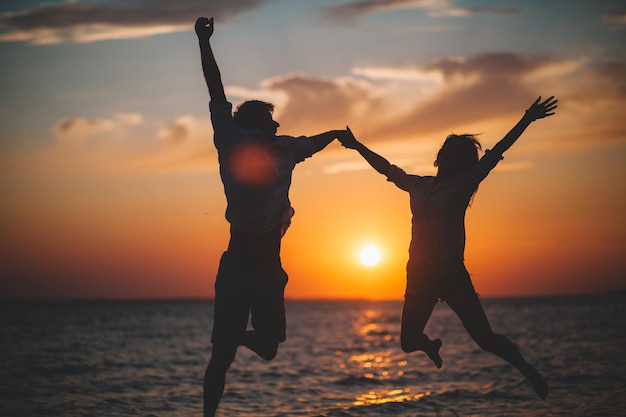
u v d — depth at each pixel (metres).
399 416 7.42
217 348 4.39
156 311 98.69
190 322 50.72
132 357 17.48
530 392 9.05
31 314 83.44
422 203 4.90
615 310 53.94
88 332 33.97
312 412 8.04
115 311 99.56
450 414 7.50
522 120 4.80
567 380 10.09
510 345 5.00
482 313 4.90
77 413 8.24
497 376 11.05
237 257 4.32
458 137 4.96
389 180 5.14
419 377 11.44
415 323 4.97
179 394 9.92
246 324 4.41
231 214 4.34
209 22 4.52
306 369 13.29
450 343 19.48
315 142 4.85
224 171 4.34
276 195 4.31
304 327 39.31
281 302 4.48
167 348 21.25
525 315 48.69
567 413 7.44
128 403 9.02
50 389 10.62
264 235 4.32
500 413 7.52
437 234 4.84
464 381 10.58
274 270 4.39
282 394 9.71
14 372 13.43
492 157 4.78
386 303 188.88
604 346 16.59
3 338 28.14
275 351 4.62
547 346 17.11
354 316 68.56
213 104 4.37
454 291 4.82
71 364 15.38
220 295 4.36
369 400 8.98
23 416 8.02
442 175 4.94
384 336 27.53
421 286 4.90
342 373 12.48
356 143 5.18
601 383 9.72
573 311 55.38
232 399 9.22
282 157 4.38
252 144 4.30
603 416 7.24
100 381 11.72
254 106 4.50
